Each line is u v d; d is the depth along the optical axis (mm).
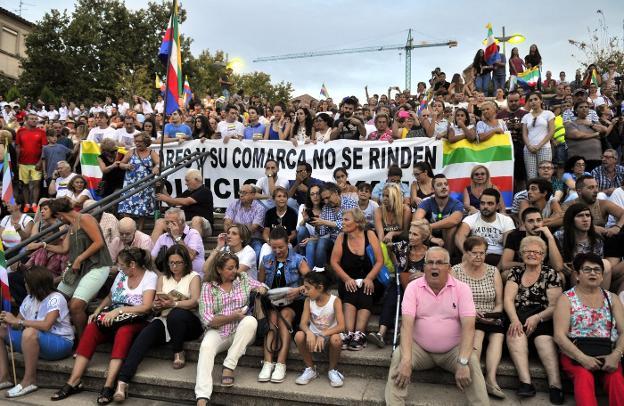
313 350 4992
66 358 5738
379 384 4969
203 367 4945
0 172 9750
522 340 4809
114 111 15453
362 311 5527
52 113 19984
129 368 5180
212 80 42844
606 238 5688
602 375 4484
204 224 7648
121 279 5844
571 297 4730
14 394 5273
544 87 17000
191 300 5590
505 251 5746
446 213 6391
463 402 4523
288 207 7359
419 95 15438
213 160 9516
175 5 8031
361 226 5902
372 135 9367
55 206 5914
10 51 38031
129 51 38906
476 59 15906
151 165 8508
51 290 5695
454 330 4684
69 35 35344
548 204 6688
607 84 15102
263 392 4887
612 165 7652
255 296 5324
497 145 8148
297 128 9805
